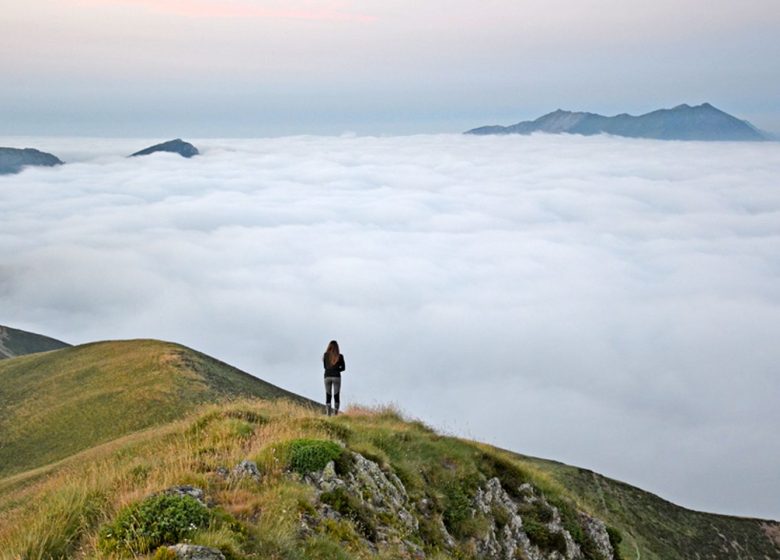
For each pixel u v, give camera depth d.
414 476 20.02
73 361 90.94
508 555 20.17
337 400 25.81
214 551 10.48
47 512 14.04
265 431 19.28
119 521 11.56
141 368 80.81
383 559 14.05
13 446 67.94
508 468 23.67
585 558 22.56
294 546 12.04
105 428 66.69
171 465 15.32
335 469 16.70
